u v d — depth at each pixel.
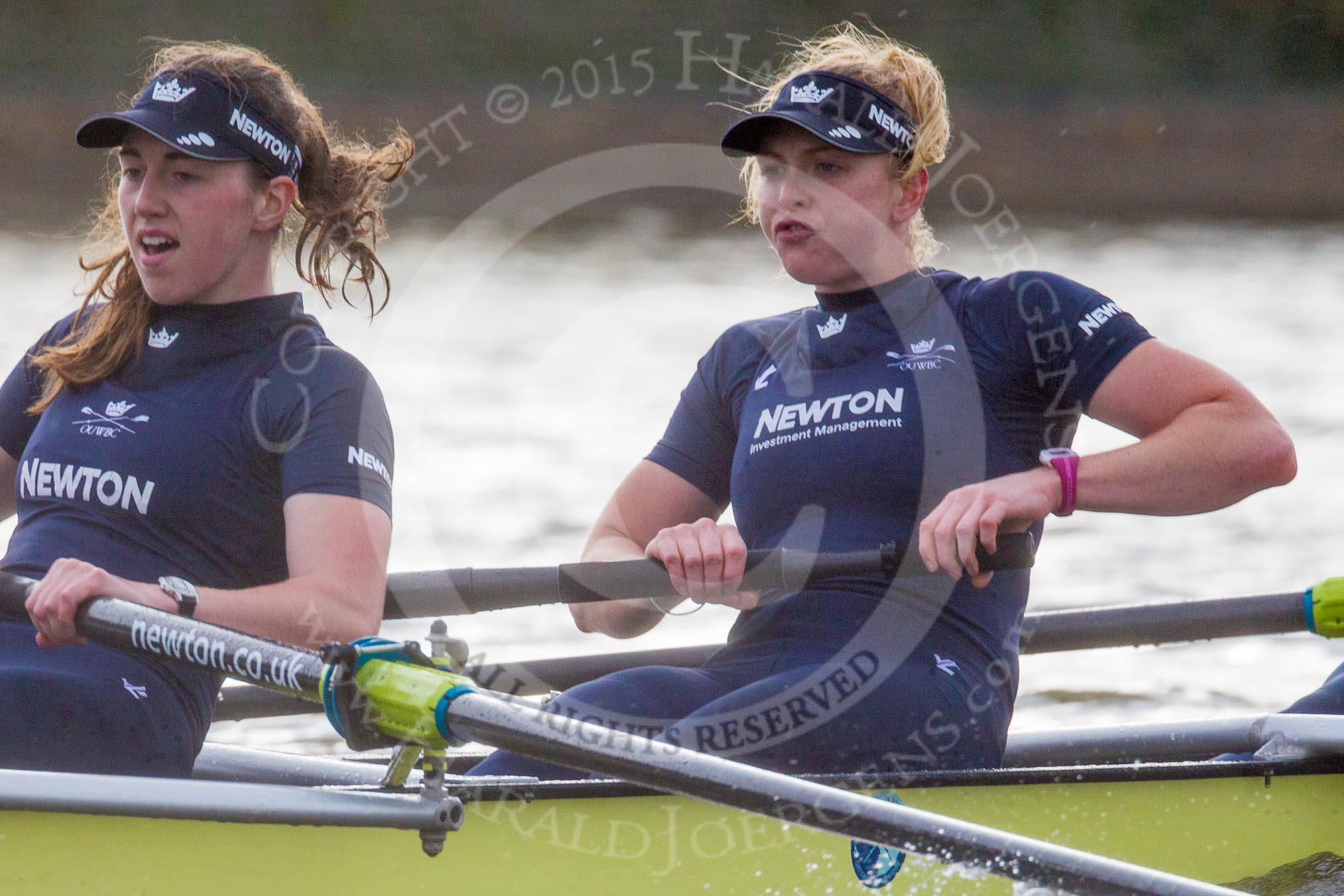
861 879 12.64
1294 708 14.87
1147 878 10.46
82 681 12.13
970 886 12.99
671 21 60.97
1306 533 32.31
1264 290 67.69
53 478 12.95
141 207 12.76
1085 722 21.64
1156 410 13.28
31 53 85.62
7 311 54.03
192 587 11.88
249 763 14.53
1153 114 90.94
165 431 12.72
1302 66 96.31
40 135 82.19
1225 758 14.41
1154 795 13.16
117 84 84.06
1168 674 23.78
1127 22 95.38
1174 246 79.94
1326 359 52.41
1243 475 12.92
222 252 12.93
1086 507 13.05
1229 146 91.44
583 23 67.94
